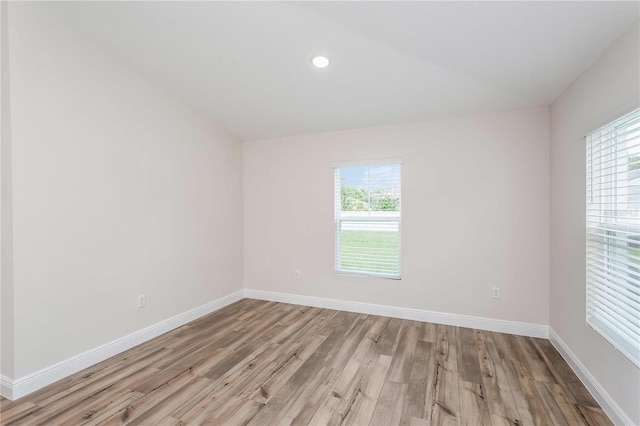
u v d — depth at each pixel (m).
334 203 3.75
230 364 2.45
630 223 1.72
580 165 2.21
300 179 3.93
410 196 3.38
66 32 2.21
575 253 2.29
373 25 1.92
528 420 1.78
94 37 2.28
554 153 2.71
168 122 3.08
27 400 1.98
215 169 3.73
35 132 2.07
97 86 2.44
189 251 3.36
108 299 2.55
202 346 2.77
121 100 2.63
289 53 2.29
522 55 2.09
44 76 2.11
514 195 2.98
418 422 1.78
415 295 3.38
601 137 1.99
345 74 2.53
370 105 3.04
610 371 1.80
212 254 3.69
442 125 3.24
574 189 2.31
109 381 2.20
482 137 3.09
